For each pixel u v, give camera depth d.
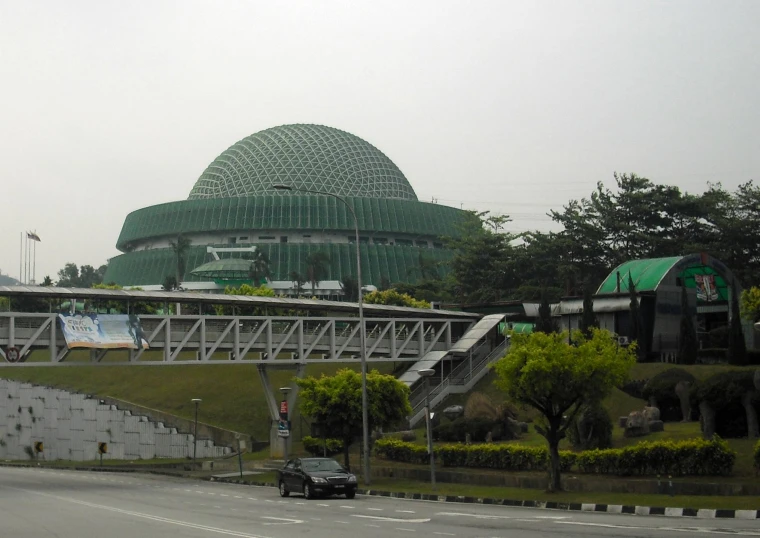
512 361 44.91
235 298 81.19
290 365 85.31
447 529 29.78
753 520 31.72
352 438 61.34
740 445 49.28
